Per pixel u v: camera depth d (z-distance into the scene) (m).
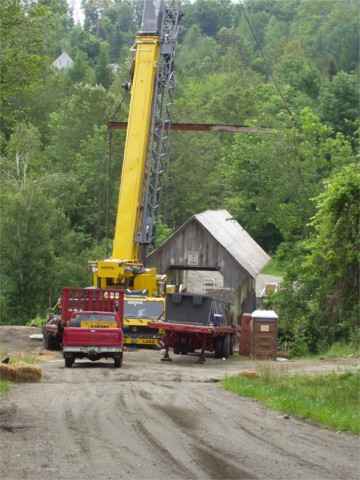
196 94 133.75
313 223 43.69
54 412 16.56
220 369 31.03
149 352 39.22
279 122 56.88
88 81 144.62
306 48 147.25
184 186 98.44
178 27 38.72
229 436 14.15
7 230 70.00
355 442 14.18
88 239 80.06
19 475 10.86
